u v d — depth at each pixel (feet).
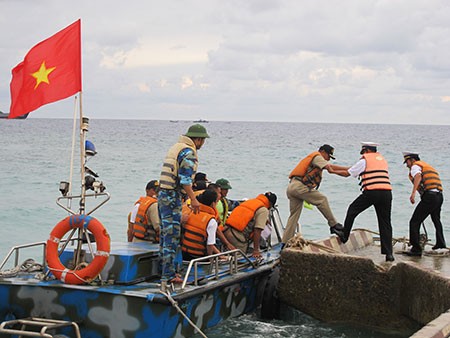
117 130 342.03
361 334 23.66
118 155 131.23
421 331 15.88
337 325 24.38
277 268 26.43
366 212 60.80
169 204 21.99
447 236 50.49
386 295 23.75
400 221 57.72
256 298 26.18
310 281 24.76
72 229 21.76
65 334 20.38
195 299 21.53
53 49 22.54
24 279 21.52
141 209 26.23
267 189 78.48
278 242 32.60
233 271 24.89
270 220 31.58
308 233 51.24
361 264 24.11
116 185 78.23
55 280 21.29
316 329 24.03
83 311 20.34
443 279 21.29
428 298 22.11
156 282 21.97
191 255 25.14
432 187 30.83
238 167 106.52
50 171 93.66
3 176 85.92
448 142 243.60
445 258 30.86
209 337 22.58
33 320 20.06
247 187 80.48
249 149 161.79
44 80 22.41
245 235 27.35
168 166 22.04
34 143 170.40
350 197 70.28
